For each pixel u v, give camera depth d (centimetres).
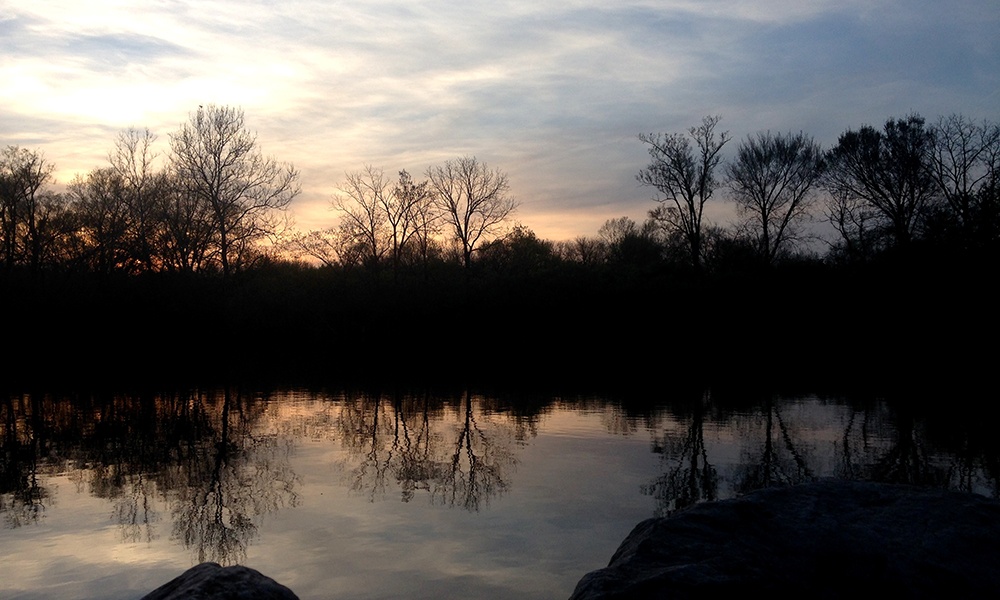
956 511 671
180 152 5038
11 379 3728
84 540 1156
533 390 3222
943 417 2383
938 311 4159
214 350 5112
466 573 990
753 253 5688
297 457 1825
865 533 649
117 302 4656
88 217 4941
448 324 5269
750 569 610
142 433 2220
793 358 4672
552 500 1362
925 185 4912
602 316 5153
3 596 933
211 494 1439
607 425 2272
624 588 588
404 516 1260
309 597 916
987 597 582
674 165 5734
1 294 4478
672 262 5766
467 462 1727
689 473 1591
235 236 5184
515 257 6169
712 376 3769
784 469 1633
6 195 4791
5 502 1394
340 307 5300
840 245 5419
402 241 5806
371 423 2375
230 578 594
